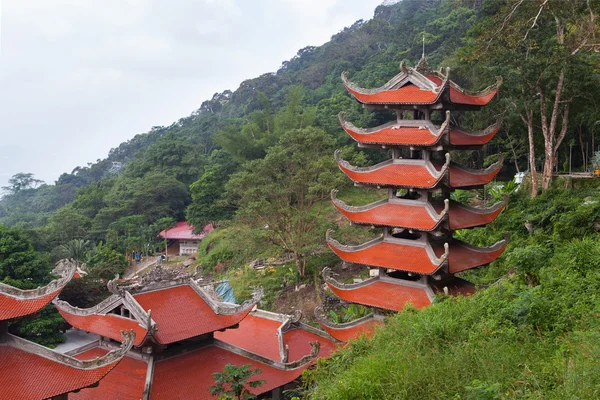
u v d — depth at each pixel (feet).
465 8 395.14
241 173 205.26
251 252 228.84
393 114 314.76
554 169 203.82
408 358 58.34
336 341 114.93
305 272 197.36
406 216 101.91
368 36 510.58
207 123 469.98
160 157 373.81
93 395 90.79
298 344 116.16
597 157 188.14
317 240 191.11
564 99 172.35
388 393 53.67
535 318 62.34
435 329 64.75
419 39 385.50
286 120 305.12
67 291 183.93
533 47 158.81
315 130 203.92
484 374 51.55
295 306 180.34
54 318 163.73
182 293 106.93
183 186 349.82
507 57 158.10
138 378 92.84
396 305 97.96
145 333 91.20
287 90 471.62
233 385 77.61
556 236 133.39
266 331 120.57
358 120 309.83
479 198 219.61
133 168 399.65
